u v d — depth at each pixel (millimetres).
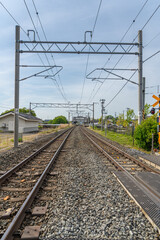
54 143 15578
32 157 9062
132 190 4551
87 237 2881
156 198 3980
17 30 12781
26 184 5242
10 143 15812
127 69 13000
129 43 11633
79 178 5762
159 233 2971
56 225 3170
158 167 6973
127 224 3242
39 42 11164
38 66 12992
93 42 11250
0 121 32406
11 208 3709
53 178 5828
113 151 11234
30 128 36031
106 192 4648
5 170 6789
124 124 39469
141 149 12383
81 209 3750
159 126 9797
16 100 13094
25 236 2789
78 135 25797
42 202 4059
